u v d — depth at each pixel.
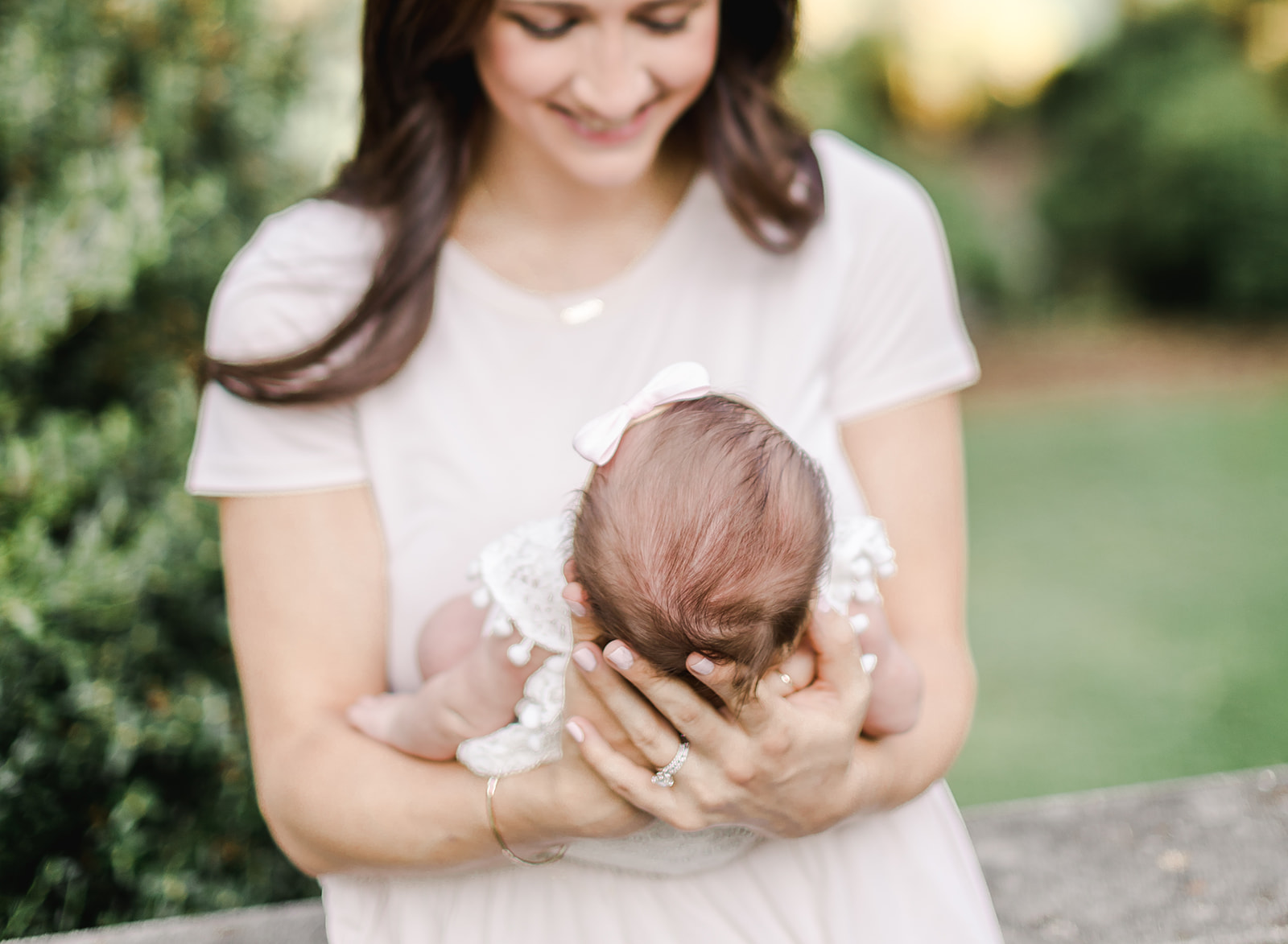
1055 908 1.89
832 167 1.56
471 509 1.44
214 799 2.42
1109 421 7.58
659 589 1.20
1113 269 10.45
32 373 2.69
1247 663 4.31
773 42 1.48
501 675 1.27
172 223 2.71
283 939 1.87
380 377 1.39
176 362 2.85
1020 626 4.75
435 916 1.40
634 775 1.19
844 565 1.31
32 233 2.54
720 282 1.50
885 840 1.45
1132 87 10.30
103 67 2.75
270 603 1.41
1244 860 1.96
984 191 11.31
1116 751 3.79
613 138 1.33
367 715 1.38
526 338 1.47
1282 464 6.50
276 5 3.27
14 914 2.14
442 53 1.37
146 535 2.41
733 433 1.25
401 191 1.44
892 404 1.55
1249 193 9.63
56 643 2.21
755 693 1.15
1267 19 10.37
